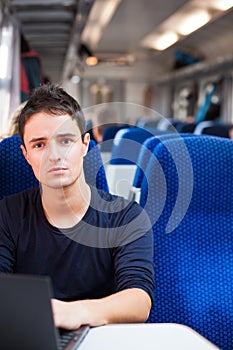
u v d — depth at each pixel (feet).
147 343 3.62
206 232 5.48
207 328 5.42
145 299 4.48
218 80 51.57
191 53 54.75
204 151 5.49
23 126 4.59
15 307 3.06
